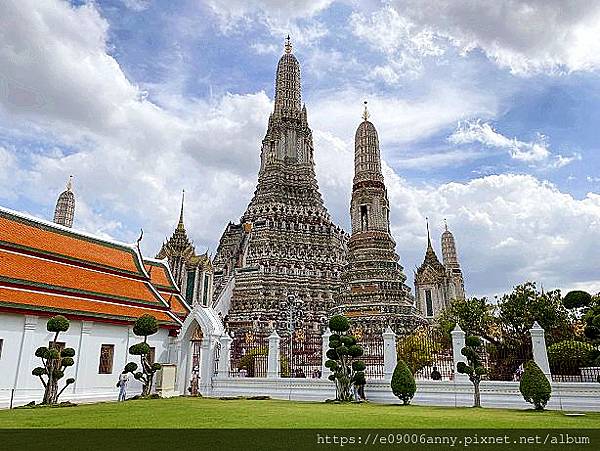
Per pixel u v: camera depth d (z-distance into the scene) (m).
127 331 30.36
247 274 70.56
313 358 35.47
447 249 98.75
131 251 36.91
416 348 33.22
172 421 15.84
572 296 23.08
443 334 38.22
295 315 64.62
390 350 26.77
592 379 24.11
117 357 29.42
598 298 26.06
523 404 22.97
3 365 23.48
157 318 32.62
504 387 23.64
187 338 32.88
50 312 25.70
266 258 72.19
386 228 60.47
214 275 81.19
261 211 78.56
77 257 31.47
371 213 60.56
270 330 58.84
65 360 22.77
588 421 16.17
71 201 88.19
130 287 33.62
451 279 88.50
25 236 29.25
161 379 29.53
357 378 25.61
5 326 23.94
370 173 62.62
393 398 25.56
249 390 29.05
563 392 22.39
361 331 48.00
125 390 26.36
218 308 66.62
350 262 59.56
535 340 24.25
